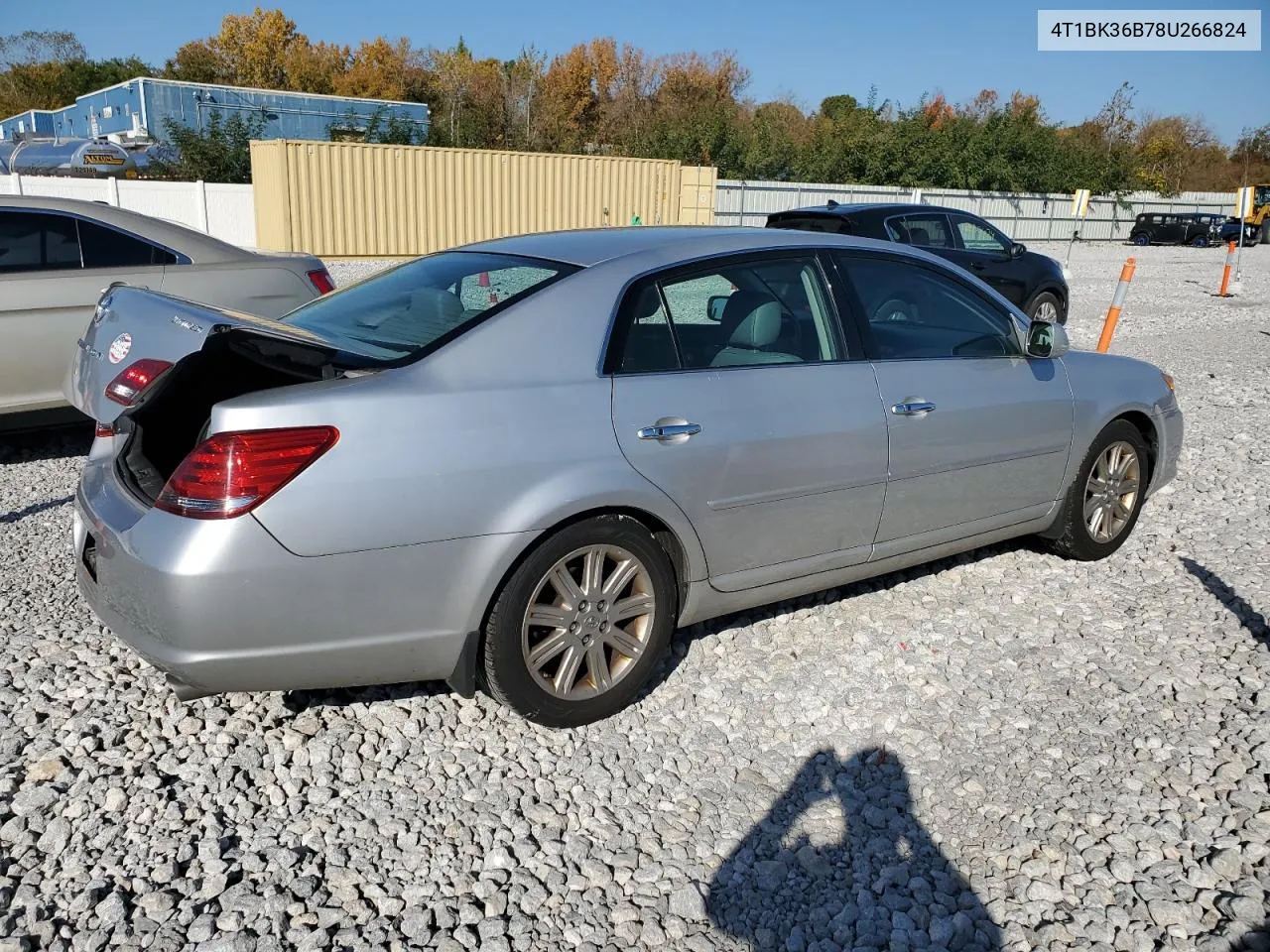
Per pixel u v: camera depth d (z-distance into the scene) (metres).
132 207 21.67
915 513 4.20
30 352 6.10
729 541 3.67
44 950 2.46
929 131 40.34
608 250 3.68
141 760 3.23
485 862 2.83
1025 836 2.97
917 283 4.33
